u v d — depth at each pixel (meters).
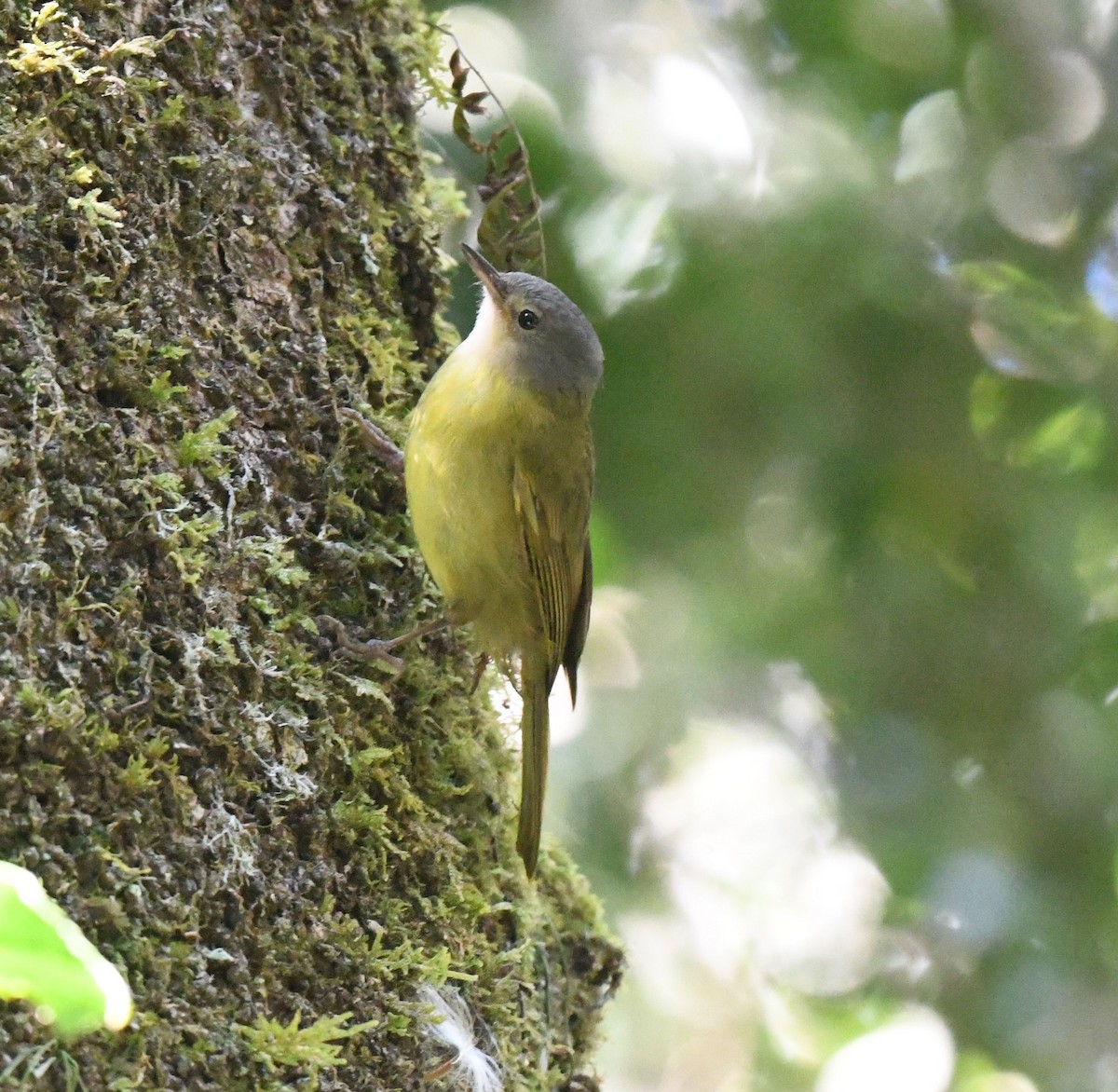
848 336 13.87
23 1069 4.61
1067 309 14.78
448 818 7.00
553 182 13.20
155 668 5.53
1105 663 14.75
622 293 13.48
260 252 6.69
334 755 6.25
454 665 7.90
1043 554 14.48
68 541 5.35
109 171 5.99
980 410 14.52
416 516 7.41
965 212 14.54
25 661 5.09
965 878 14.38
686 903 17.19
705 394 13.79
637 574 15.05
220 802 5.59
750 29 14.23
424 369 7.90
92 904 4.98
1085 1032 14.18
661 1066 17.20
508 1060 6.82
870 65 14.10
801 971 16.86
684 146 13.67
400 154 7.72
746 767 16.91
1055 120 15.12
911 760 14.91
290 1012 5.62
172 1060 5.08
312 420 6.75
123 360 5.79
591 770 16.38
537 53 13.60
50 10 5.84
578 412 8.50
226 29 6.69
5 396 5.36
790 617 14.84
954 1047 15.26
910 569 14.59
